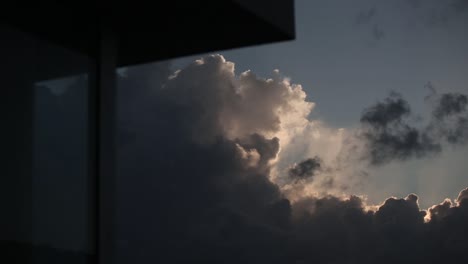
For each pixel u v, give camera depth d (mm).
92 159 5965
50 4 5680
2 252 5059
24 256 5227
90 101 6008
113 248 6039
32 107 5434
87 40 6047
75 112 5840
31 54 5477
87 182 5879
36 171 5402
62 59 5762
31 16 5520
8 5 5332
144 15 6160
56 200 5551
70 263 5621
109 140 6145
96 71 6113
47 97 5578
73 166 5758
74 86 5855
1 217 5070
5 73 5234
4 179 5125
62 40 5781
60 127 5676
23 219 5242
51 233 5465
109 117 6176
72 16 5902
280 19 6711
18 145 5273
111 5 5902
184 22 6375
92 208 5902
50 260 5430
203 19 6320
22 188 5262
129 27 6453
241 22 6445
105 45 6234
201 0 5805
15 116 5277
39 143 5453
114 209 6109
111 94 6242
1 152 5129
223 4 5934
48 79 5609
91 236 5859
